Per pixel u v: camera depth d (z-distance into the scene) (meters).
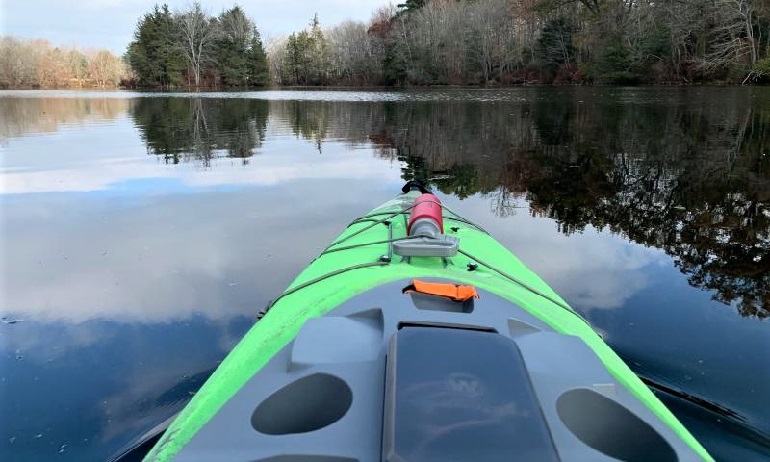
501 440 1.16
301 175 8.34
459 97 27.84
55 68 56.38
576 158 9.52
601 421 1.59
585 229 5.63
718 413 2.69
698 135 11.56
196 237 5.44
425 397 1.25
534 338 1.86
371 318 2.00
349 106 23.05
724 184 7.29
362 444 1.32
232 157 9.98
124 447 2.54
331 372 1.59
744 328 3.53
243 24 59.06
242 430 1.48
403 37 50.16
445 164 9.25
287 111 20.64
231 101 27.91
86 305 3.98
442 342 1.42
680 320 3.66
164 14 53.81
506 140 11.87
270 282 4.39
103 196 7.04
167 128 14.86
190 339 3.52
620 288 4.18
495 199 6.94
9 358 3.29
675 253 4.84
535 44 41.81
